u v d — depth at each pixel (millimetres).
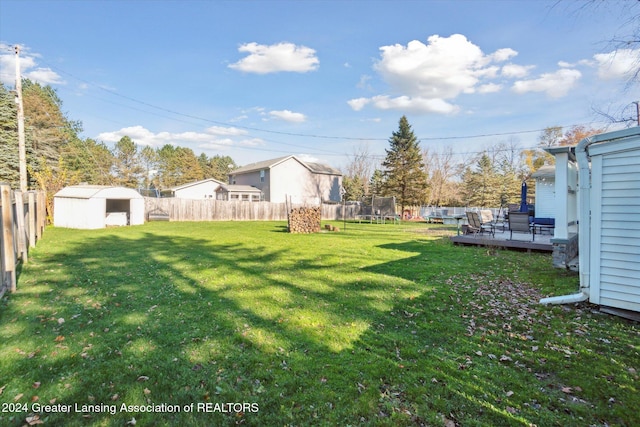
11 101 20203
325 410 2125
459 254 8336
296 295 4664
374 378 2504
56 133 26109
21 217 6340
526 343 3139
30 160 21062
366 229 17094
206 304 4211
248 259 7426
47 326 3424
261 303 4273
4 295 4410
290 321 3658
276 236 12547
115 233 12305
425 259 7598
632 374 2553
